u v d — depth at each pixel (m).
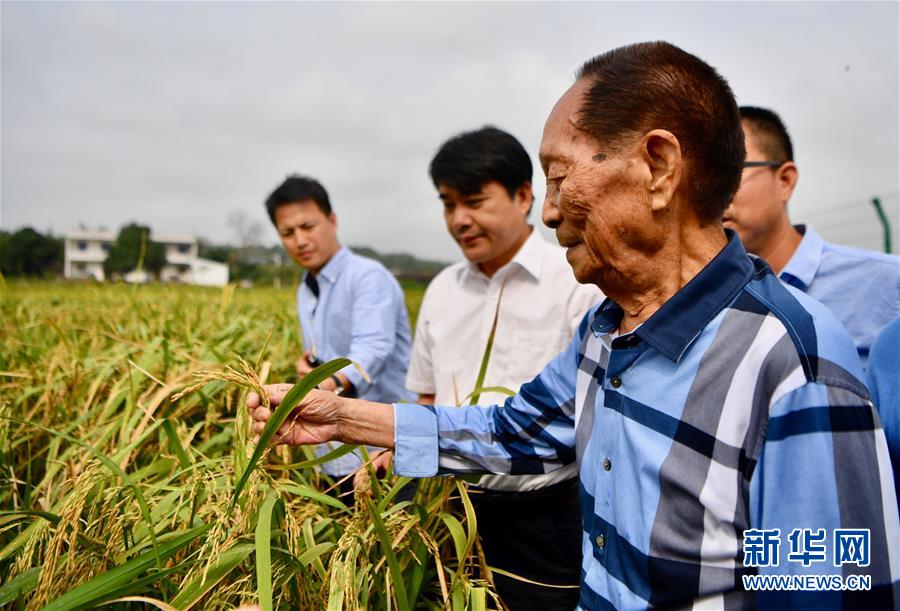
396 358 3.18
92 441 2.07
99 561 1.29
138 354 2.96
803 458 0.86
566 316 2.08
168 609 1.05
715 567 0.94
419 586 1.42
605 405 1.11
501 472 1.44
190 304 5.46
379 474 1.83
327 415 1.44
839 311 2.13
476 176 2.04
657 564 0.97
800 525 0.86
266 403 1.38
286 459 1.88
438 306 2.42
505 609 1.50
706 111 0.99
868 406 0.87
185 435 1.97
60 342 3.33
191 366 2.44
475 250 2.17
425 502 1.64
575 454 1.41
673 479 0.96
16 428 2.11
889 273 2.06
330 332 3.19
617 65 1.02
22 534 1.37
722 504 0.93
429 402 2.56
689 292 0.99
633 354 1.05
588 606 1.14
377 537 1.38
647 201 1.00
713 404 0.95
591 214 1.02
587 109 1.02
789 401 0.88
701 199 1.02
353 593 1.17
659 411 1.00
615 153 1.00
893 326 1.17
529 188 2.22
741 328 0.95
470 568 1.64
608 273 1.07
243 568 1.30
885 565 0.83
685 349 0.98
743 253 1.03
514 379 2.14
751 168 2.12
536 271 2.12
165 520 1.45
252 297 7.76
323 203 3.18
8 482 1.81
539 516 1.80
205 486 1.45
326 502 1.53
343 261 3.15
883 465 0.86
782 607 0.87
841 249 2.20
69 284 8.75
